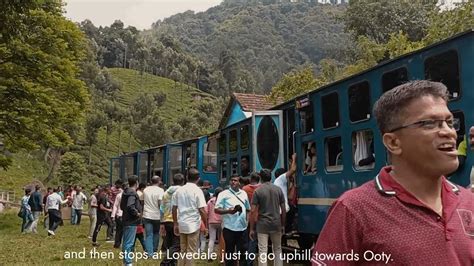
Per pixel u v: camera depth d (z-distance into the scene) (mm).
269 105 25578
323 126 10172
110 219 17188
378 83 8516
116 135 83000
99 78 100875
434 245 2188
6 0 11758
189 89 122000
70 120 27547
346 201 2373
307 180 10695
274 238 9078
